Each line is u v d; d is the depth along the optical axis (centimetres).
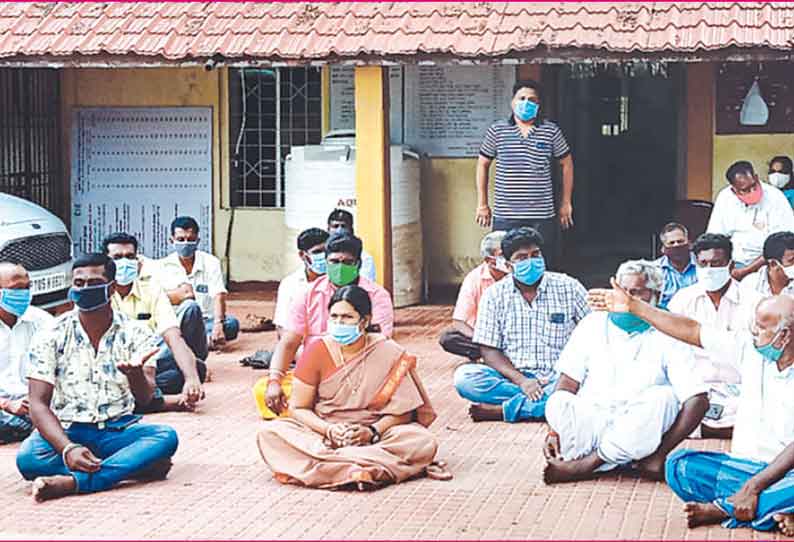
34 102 1606
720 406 909
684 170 1467
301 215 1482
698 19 1231
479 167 1341
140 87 1639
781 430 722
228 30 1322
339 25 1308
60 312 1426
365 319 818
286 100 1622
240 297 1600
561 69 1692
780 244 925
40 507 778
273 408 898
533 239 969
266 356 1191
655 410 801
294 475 813
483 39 1256
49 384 807
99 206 1652
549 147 1312
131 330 822
